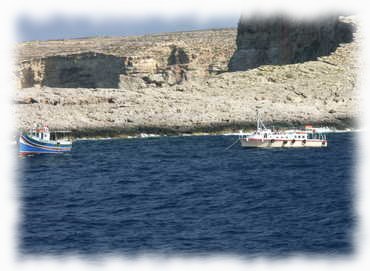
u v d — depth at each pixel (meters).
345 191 190.12
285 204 172.25
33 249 130.62
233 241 134.88
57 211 168.38
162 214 162.62
